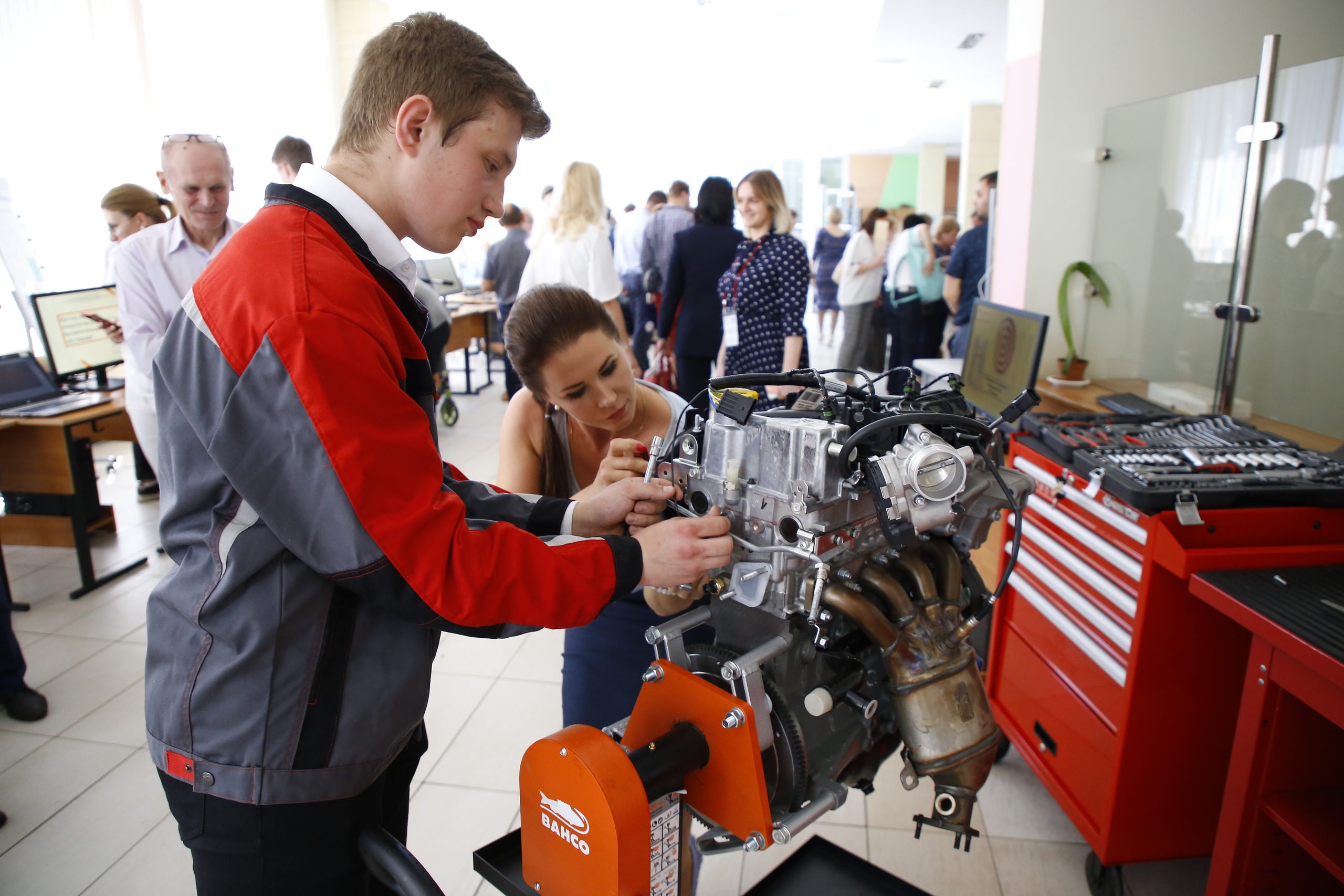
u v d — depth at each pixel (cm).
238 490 74
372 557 73
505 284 551
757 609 95
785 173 1480
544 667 257
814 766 93
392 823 112
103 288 359
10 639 227
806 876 119
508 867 95
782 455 86
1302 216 199
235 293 73
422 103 80
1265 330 214
